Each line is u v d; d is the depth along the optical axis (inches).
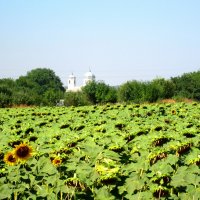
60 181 211.9
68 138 330.3
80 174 211.2
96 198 192.4
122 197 199.5
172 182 203.9
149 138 300.8
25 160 237.3
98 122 468.4
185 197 195.0
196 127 421.7
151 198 191.8
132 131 373.1
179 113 605.3
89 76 5595.5
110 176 200.5
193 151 257.8
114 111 648.4
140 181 204.2
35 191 214.1
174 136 312.0
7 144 319.0
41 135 380.8
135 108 705.6
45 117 629.0
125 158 254.1
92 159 246.7
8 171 231.3
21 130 427.2
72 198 202.7
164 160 235.6
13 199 207.2
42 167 233.0
